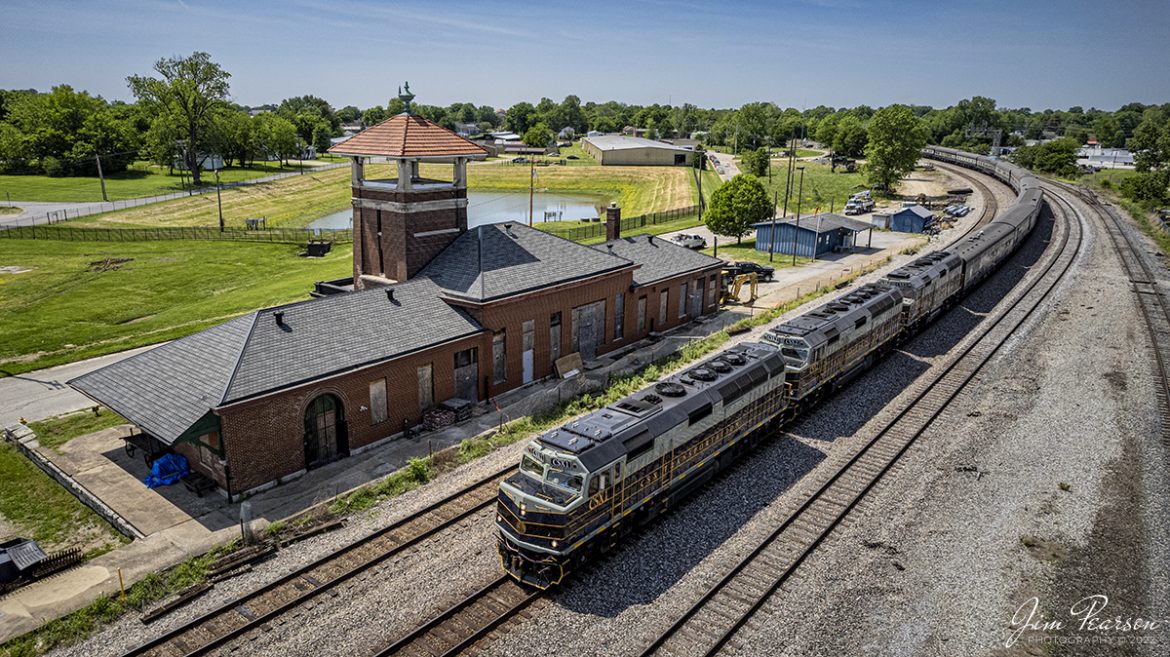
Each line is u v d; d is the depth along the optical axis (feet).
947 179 430.61
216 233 285.02
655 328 150.92
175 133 431.02
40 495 85.81
